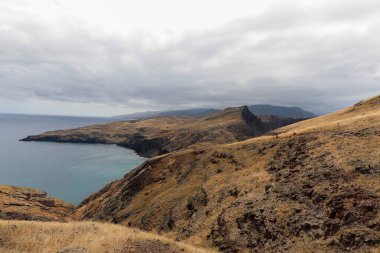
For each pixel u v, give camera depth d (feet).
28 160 618.44
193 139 572.10
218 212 111.65
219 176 144.97
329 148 110.73
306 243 74.13
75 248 52.13
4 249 50.44
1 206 195.11
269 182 112.98
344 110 247.70
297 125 258.16
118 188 230.07
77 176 470.39
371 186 78.89
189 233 110.93
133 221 152.15
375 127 113.09
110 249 53.78
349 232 68.03
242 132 609.42
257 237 87.10
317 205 84.17
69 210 260.42
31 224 64.80
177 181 174.70
